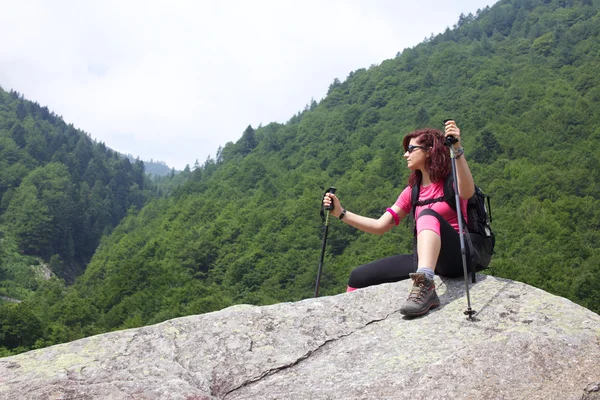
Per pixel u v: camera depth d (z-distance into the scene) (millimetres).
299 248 88250
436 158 4062
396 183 106812
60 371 3174
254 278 83312
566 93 125625
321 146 151875
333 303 3975
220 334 3617
